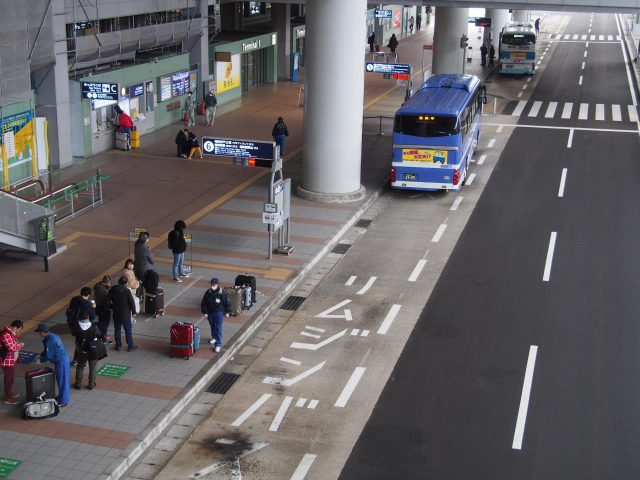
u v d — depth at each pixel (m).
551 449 16.05
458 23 54.59
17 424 16.17
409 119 31.86
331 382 18.45
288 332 20.89
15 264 24.44
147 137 40.25
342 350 19.98
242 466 15.29
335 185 31.17
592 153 40.22
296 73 58.16
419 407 17.47
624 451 16.05
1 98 29.23
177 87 43.34
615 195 33.19
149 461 15.45
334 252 26.53
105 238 26.64
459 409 17.44
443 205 31.70
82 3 35.19
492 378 18.75
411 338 20.62
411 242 27.56
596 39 95.50
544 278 24.55
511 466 15.48
